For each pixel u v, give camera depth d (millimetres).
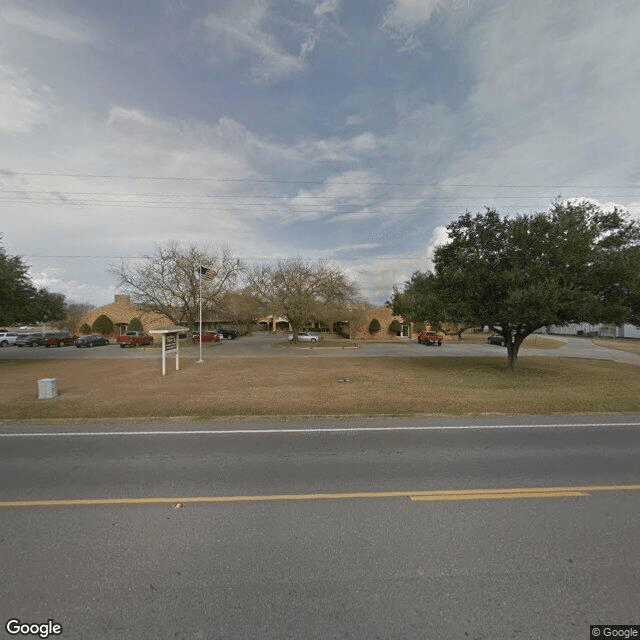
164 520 3514
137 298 33375
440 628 2238
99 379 13125
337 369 15906
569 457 5262
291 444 5922
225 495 4074
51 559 2910
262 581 2643
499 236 12742
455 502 3883
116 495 4082
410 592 2531
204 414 7867
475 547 3053
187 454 5453
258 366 17359
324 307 34906
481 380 12430
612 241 12453
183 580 2656
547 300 10914
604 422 7246
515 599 2467
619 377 13180
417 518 3543
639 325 12516
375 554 2959
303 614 2348
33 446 5848
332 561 2869
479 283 12312
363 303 44469
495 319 12883
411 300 15805
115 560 2889
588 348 29906
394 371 15039
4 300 18812
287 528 3361
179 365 18031
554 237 11539
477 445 5840
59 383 12156
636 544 3098
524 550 3002
